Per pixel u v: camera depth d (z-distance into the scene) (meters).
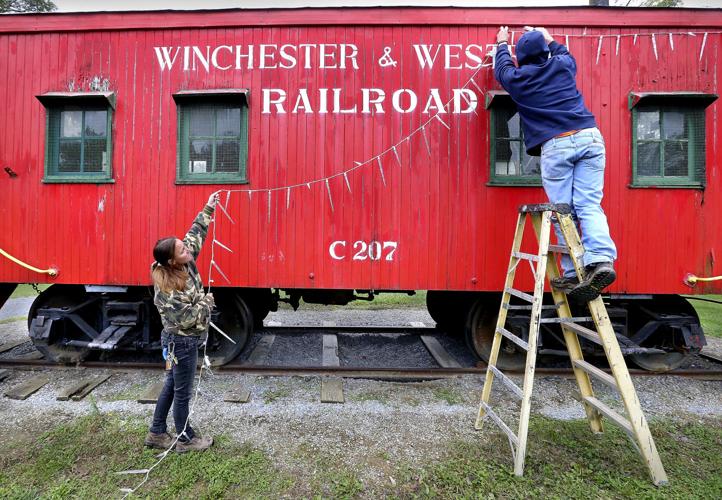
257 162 3.70
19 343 4.72
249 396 3.26
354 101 3.69
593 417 2.71
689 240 3.55
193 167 3.77
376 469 2.33
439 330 5.34
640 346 3.95
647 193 3.57
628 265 3.55
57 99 3.68
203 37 3.75
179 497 2.06
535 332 2.30
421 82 3.68
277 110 3.71
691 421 2.95
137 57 3.76
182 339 2.30
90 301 3.86
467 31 3.69
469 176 3.65
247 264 3.69
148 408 3.04
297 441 2.62
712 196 3.57
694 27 3.62
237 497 2.08
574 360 2.76
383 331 5.25
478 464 2.37
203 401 3.17
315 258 3.68
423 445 2.59
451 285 3.64
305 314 6.90
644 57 3.62
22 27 3.78
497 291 3.65
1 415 2.91
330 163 3.68
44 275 3.75
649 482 2.23
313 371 3.79
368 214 3.67
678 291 3.55
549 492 2.14
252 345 4.64
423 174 3.66
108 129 3.73
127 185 3.72
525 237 3.63
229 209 3.70
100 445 2.51
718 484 2.21
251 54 3.73
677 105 3.60
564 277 2.70
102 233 3.73
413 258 3.66
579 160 2.60
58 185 3.75
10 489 2.09
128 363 3.81
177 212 3.71
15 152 3.77
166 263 2.24
